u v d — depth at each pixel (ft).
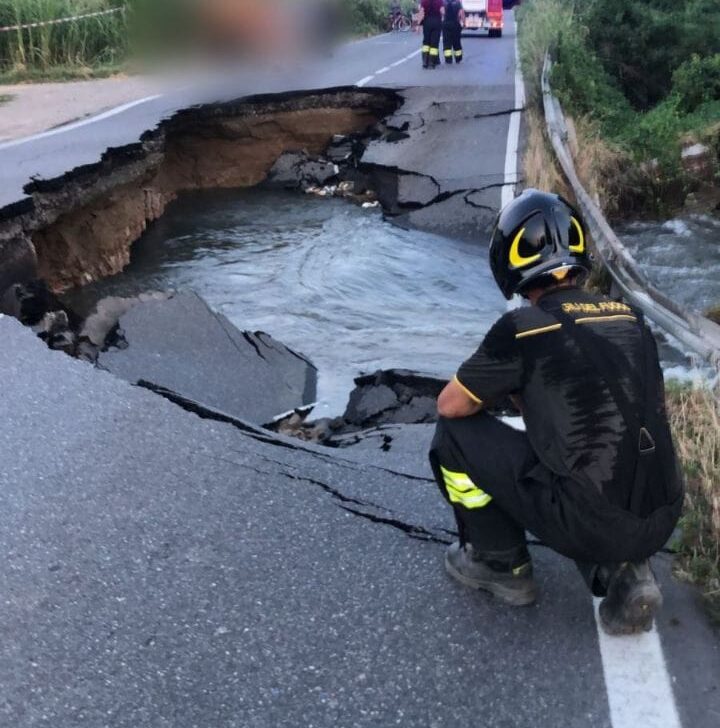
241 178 48.60
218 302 29.73
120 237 34.63
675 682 9.29
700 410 14.43
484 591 10.79
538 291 9.35
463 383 9.26
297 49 63.31
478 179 39.01
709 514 11.67
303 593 10.92
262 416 19.86
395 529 12.28
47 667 9.67
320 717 9.00
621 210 41.09
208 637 10.15
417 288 30.91
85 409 15.72
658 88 62.69
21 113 44.91
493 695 9.22
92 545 11.84
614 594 9.46
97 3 63.52
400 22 120.06
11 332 18.93
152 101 47.67
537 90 48.83
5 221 25.89
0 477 13.48
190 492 13.17
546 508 8.95
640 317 9.32
